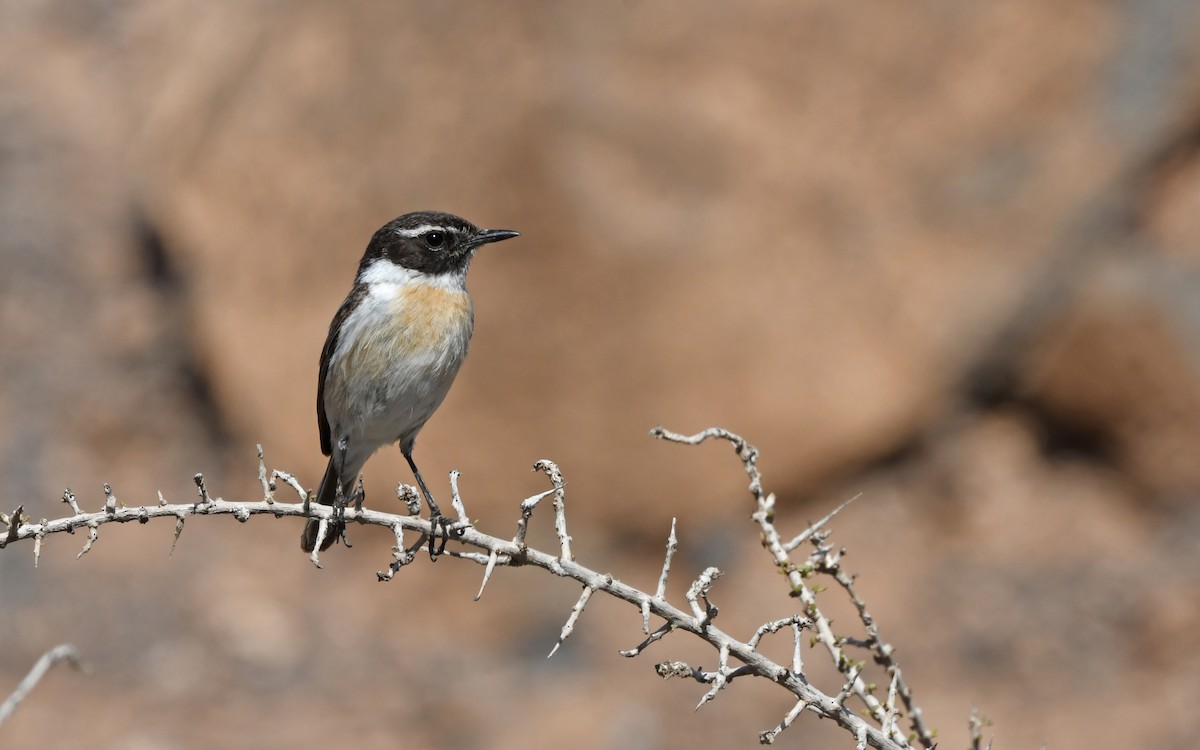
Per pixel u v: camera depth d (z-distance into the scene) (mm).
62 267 17031
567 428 14438
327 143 14906
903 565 14031
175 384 16156
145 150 17734
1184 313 14219
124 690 12773
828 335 14445
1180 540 13945
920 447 15047
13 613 13492
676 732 12391
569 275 14086
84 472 15219
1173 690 12242
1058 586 13617
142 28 19344
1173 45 14477
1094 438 14992
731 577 14188
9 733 11977
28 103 18781
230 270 15438
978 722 5805
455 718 12773
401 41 14586
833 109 14359
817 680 12812
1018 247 14586
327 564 14750
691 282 14109
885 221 14531
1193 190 14812
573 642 13867
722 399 14391
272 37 15664
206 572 14406
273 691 13008
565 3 14008
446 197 14297
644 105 14000
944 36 14406
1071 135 14602
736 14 14031
